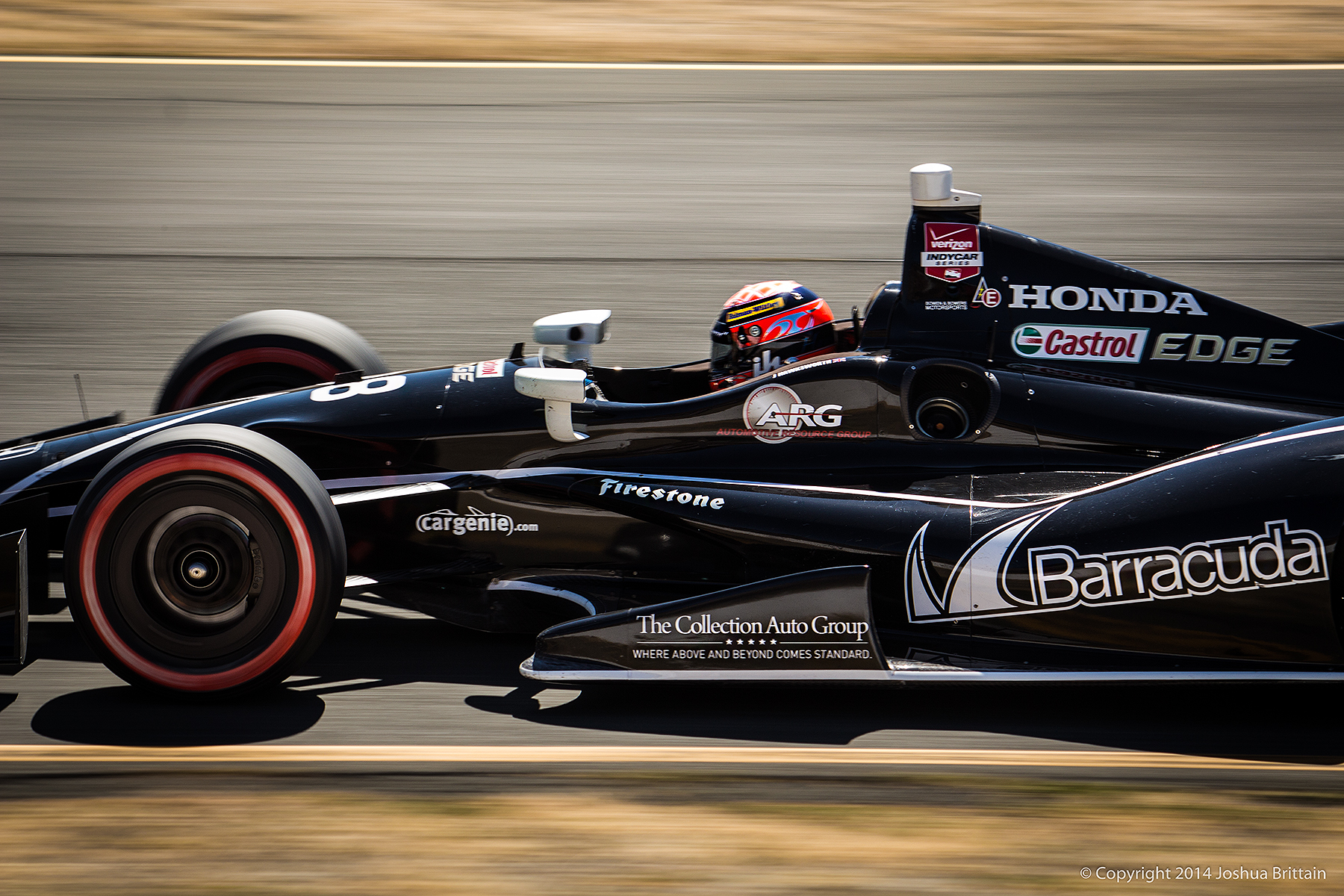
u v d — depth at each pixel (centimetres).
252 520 1504
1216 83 4916
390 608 1906
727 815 1326
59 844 1274
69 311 3184
